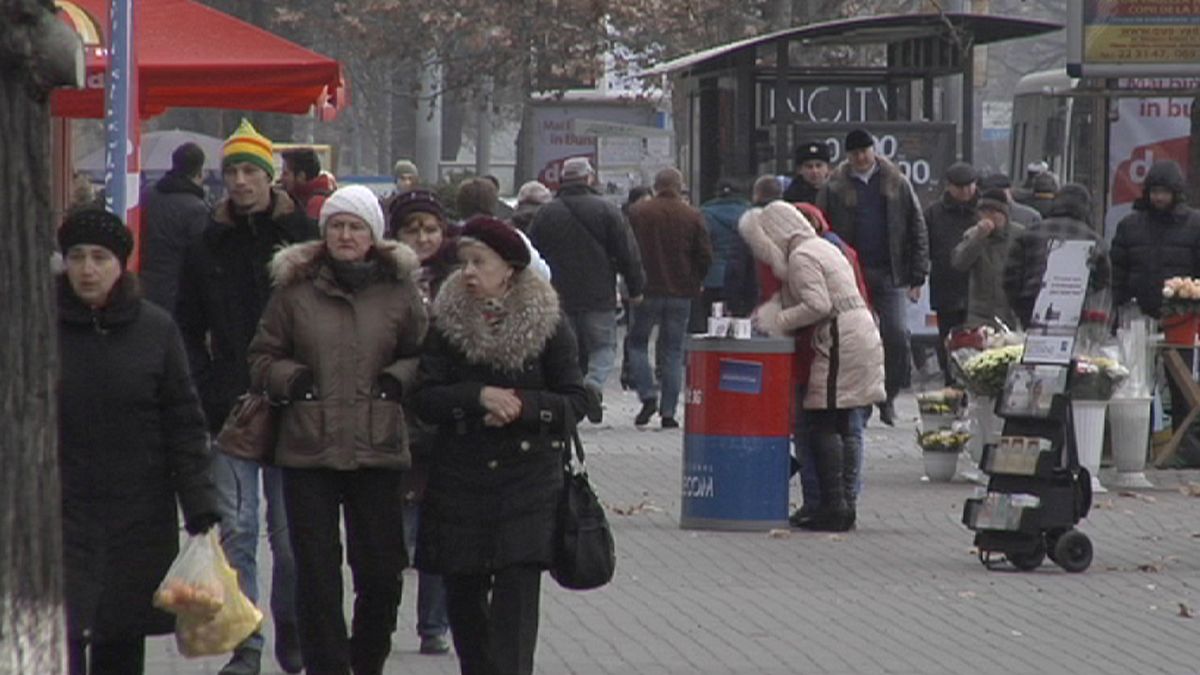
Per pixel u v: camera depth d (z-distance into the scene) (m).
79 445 23.86
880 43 82.69
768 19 121.19
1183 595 39.06
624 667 31.91
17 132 16.86
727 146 85.88
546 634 34.56
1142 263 56.03
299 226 30.58
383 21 141.50
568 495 26.56
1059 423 41.44
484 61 140.25
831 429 46.03
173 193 43.53
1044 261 55.44
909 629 35.44
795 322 45.59
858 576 40.69
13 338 16.88
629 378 73.69
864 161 59.34
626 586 39.25
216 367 30.53
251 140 30.50
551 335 26.61
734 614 36.59
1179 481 54.59
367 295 27.67
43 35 16.80
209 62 39.66
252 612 24.55
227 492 30.75
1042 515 41.25
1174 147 90.56
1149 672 32.19
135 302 24.17
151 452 24.19
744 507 46.06
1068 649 33.91
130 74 32.25
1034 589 39.53
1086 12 61.62
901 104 82.56
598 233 60.34
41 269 17.03
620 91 140.75
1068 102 104.94
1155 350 55.69
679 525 46.91
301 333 27.42
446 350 26.61
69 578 23.69
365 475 27.64
